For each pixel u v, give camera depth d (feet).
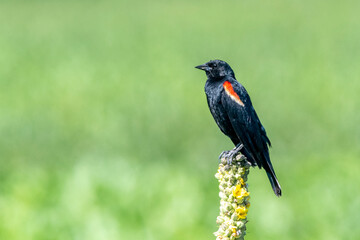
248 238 28.43
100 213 29.40
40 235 28.14
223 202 13.67
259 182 35.96
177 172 35.63
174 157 48.75
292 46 119.55
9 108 68.44
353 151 47.39
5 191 32.45
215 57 108.88
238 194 13.56
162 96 74.43
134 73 93.30
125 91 78.54
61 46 124.88
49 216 29.22
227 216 13.61
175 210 29.76
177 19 172.65
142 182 32.71
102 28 154.40
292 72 90.94
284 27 148.46
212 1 221.05
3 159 48.44
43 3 222.28
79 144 53.72
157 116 64.39
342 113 63.57
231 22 162.61
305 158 45.21
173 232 28.32
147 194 31.48
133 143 53.98
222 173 13.82
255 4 206.59
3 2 225.15
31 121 62.28
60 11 196.65
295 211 30.73
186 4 213.66
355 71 88.07
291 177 36.60
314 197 32.17
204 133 57.47
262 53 113.19
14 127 59.72
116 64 102.78
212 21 165.68
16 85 83.05
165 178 33.30
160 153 50.26
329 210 30.76
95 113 65.92
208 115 65.21
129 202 30.94
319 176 35.65
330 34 132.87
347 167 37.19
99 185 32.14
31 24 162.81
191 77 88.74
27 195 31.09
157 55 112.37
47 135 57.11
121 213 29.86
